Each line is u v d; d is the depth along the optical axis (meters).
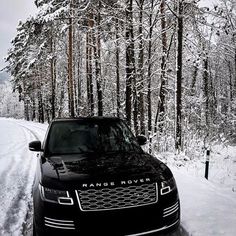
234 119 19.75
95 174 3.73
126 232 3.44
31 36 23.09
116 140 5.21
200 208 5.54
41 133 24.05
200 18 13.45
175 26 14.97
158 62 18.89
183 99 18.31
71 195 3.46
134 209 3.48
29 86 48.78
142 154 4.85
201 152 11.65
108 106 31.09
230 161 10.50
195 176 8.23
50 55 30.86
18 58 41.00
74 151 4.92
